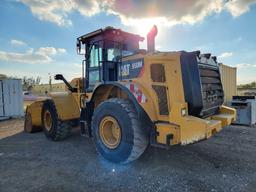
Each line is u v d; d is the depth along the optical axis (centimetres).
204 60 374
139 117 341
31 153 445
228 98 966
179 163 375
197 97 329
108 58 459
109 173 338
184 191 279
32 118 641
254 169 348
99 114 392
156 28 416
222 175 326
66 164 379
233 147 465
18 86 1024
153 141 337
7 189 290
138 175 329
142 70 367
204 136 318
